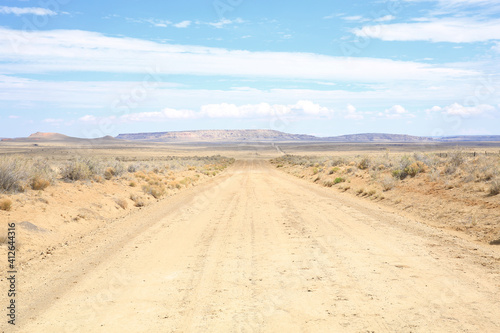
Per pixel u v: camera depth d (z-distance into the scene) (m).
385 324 5.00
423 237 10.69
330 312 5.48
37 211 13.05
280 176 46.19
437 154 28.08
